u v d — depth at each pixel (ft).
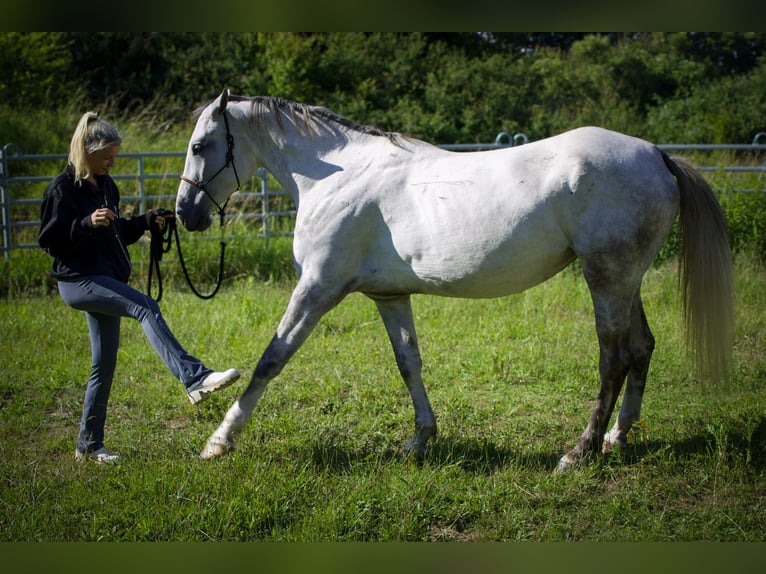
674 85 66.44
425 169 11.81
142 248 27.58
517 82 61.00
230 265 27.84
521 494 10.97
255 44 58.18
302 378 16.83
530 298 22.71
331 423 14.19
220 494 10.80
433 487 11.03
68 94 49.83
